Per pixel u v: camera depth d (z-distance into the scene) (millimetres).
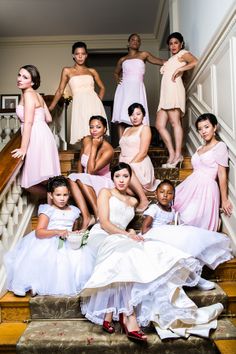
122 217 2291
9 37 6723
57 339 1824
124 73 3965
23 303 2061
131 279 1792
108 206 2275
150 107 6781
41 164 2555
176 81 3434
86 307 2010
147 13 6027
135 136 2941
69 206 2412
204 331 1823
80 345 1808
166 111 3506
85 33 6672
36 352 1812
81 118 3629
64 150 4262
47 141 2600
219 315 2033
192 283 1998
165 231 2201
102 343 1811
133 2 5652
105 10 5879
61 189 2295
